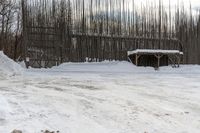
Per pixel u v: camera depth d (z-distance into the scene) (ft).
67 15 120.67
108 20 128.77
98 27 125.90
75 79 71.97
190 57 138.82
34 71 92.68
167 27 139.85
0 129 26.73
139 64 123.03
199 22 145.07
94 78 75.56
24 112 33.01
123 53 124.98
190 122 31.53
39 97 42.86
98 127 28.99
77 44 118.62
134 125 29.99
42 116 31.86
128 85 61.11
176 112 35.86
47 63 110.93
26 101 39.11
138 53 118.93
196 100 43.86
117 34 127.95
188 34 141.38
